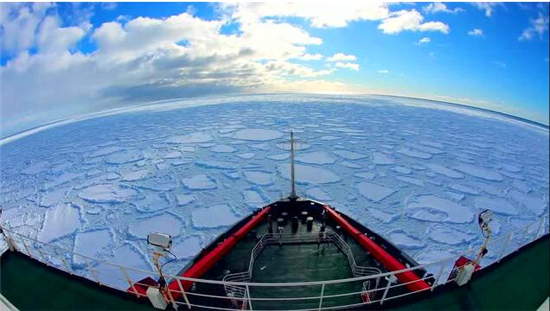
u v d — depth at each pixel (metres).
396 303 3.21
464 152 34.09
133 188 22.67
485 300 3.22
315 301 3.93
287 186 22.27
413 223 16.52
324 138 39.03
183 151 33.41
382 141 38.00
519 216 17.89
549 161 32.03
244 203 19.42
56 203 20.39
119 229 16.27
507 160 31.58
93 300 3.39
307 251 5.09
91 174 26.75
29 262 4.02
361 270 4.47
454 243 14.54
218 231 15.84
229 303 3.81
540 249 3.81
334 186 22.22
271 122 52.56
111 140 42.84
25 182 25.62
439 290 3.33
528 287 3.35
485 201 19.98
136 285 3.52
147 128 51.81
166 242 2.71
